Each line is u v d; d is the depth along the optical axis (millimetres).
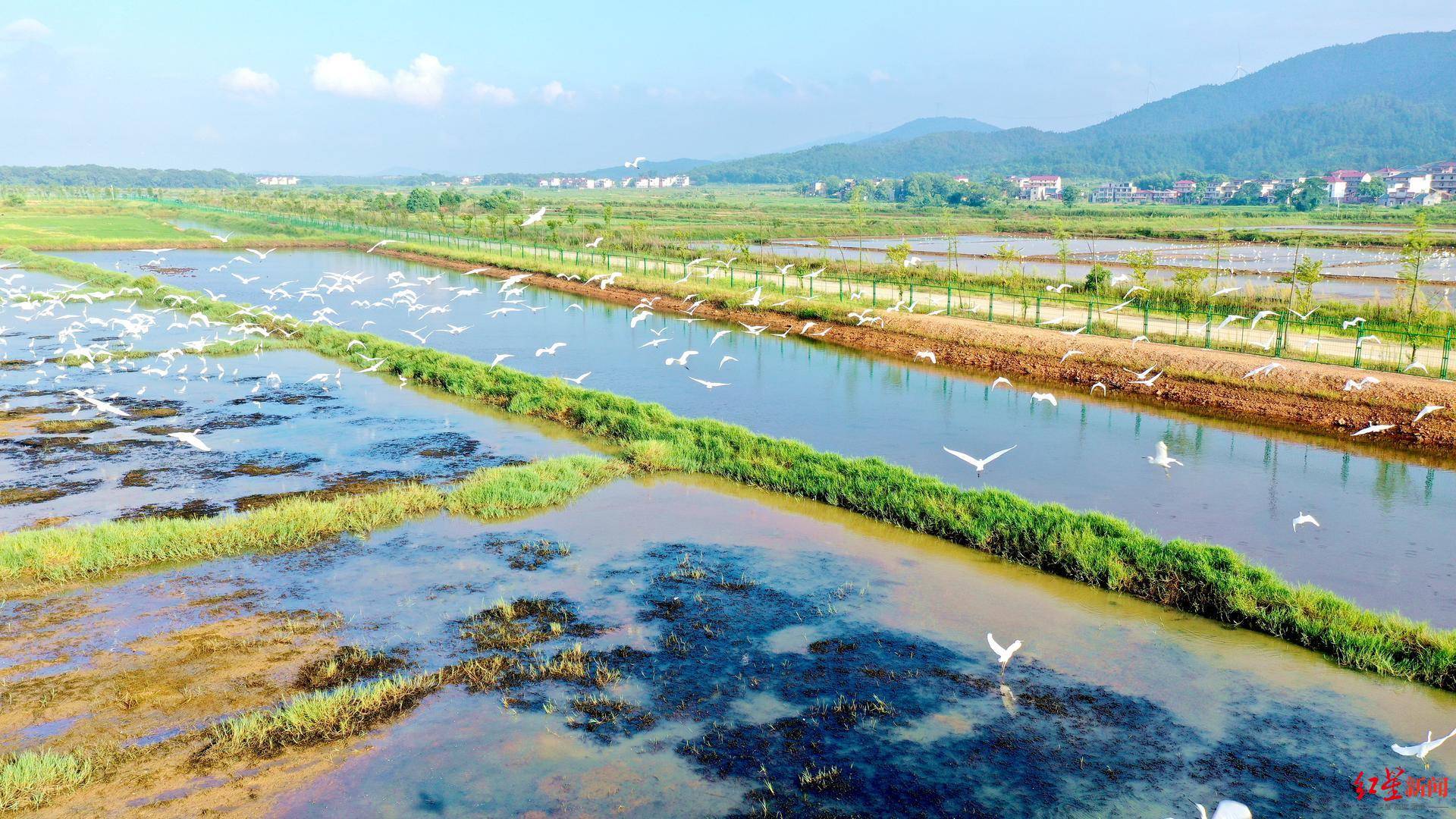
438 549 21391
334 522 22375
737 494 25500
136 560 20172
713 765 13266
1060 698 15094
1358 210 195500
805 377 40625
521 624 17641
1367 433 30469
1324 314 46281
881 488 24250
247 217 136625
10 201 152125
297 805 12211
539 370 41969
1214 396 34531
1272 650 16719
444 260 91000
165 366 41562
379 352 43812
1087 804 12375
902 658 16422
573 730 14109
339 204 165000
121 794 12367
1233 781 12883
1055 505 22641
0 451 28594
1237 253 94250
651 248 92188
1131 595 19016
